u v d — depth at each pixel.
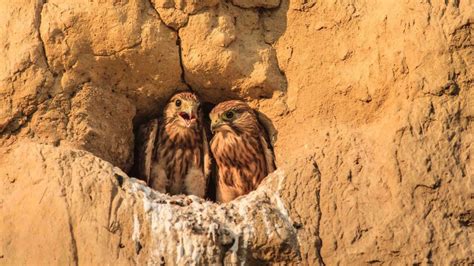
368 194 12.24
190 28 13.52
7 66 13.12
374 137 12.70
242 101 14.25
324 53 13.43
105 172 12.38
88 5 13.34
